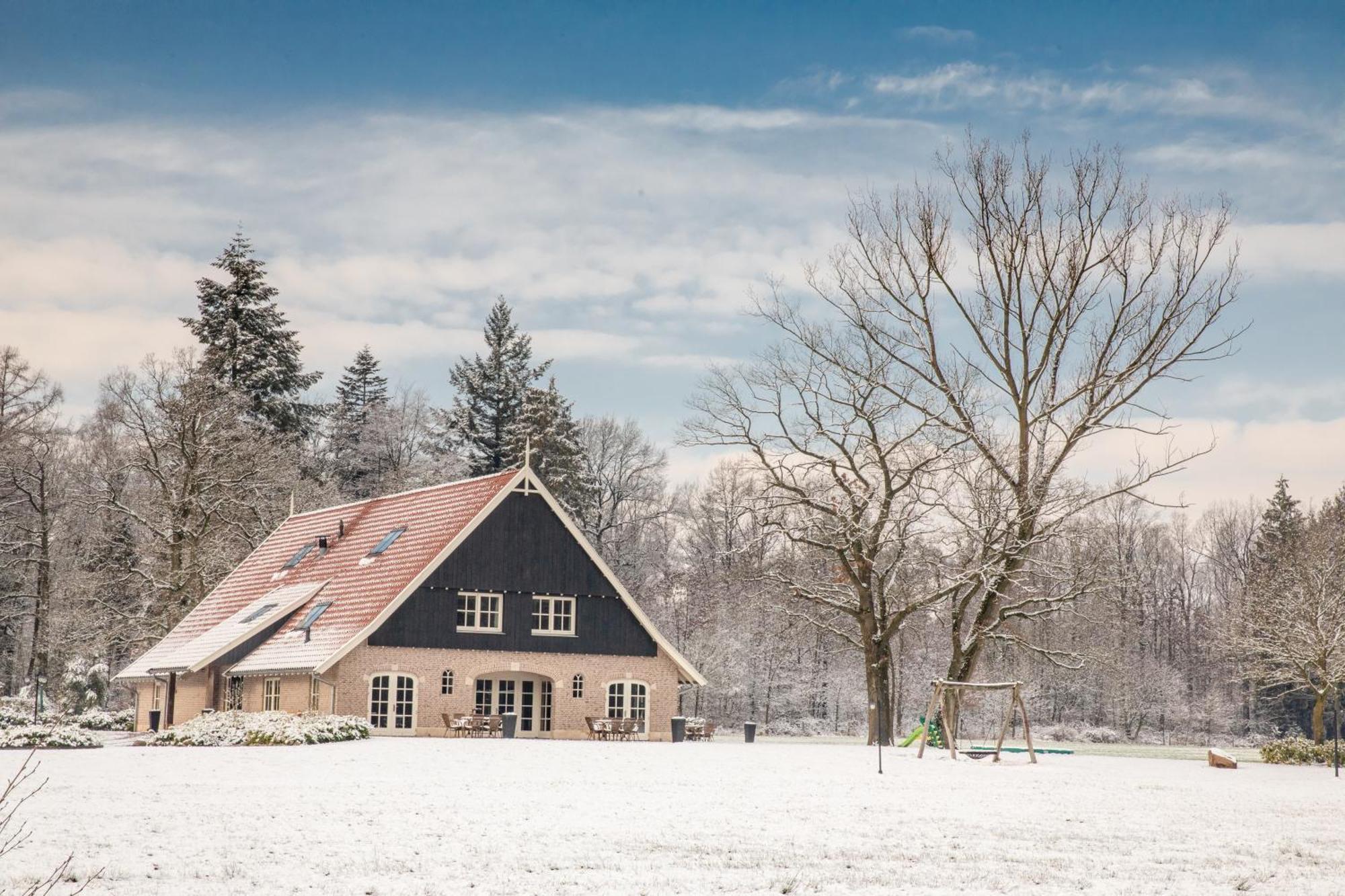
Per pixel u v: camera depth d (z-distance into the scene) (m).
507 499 48.22
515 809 21.23
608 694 48.78
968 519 45.34
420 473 91.06
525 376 95.56
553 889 14.27
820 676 80.44
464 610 46.94
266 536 68.50
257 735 38.09
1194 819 22.09
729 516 79.00
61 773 26.67
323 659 44.09
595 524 89.69
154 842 16.97
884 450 45.84
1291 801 25.67
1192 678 93.44
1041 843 18.64
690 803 22.67
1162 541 97.19
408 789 24.05
